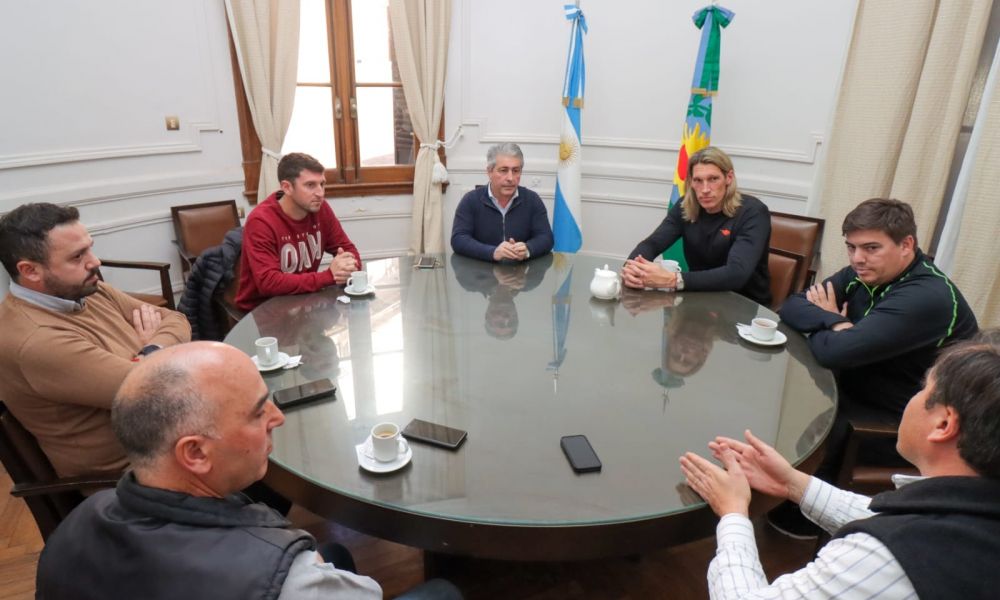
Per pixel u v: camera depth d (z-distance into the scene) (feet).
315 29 11.34
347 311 5.88
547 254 8.26
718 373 4.66
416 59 11.75
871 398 5.48
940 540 2.14
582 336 5.33
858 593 2.23
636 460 3.48
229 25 10.47
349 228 12.52
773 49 10.44
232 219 10.80
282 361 4.60
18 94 8.37
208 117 10.61
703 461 3.26
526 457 3.49
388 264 7.61
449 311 5.91
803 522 5.71
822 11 9.77
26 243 4.25
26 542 5.83
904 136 8.88
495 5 11.84
